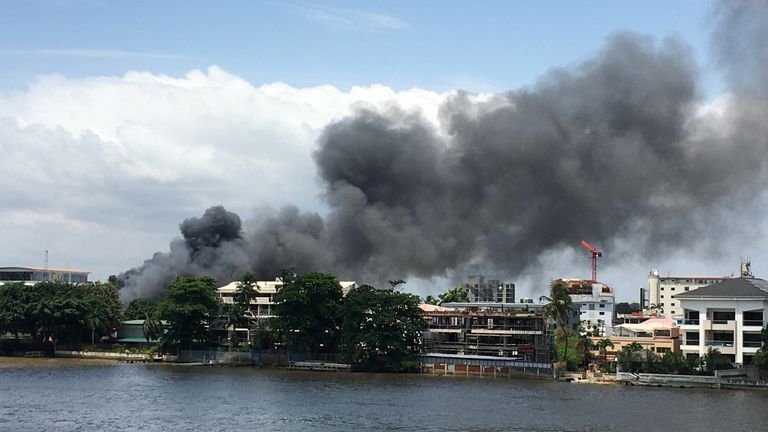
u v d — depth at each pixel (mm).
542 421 139625
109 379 196500
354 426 130875
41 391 169250
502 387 195875
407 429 129125
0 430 122000
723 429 133500
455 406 156750
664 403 166500
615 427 134500
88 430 123125
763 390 197875
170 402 155500
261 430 125938
